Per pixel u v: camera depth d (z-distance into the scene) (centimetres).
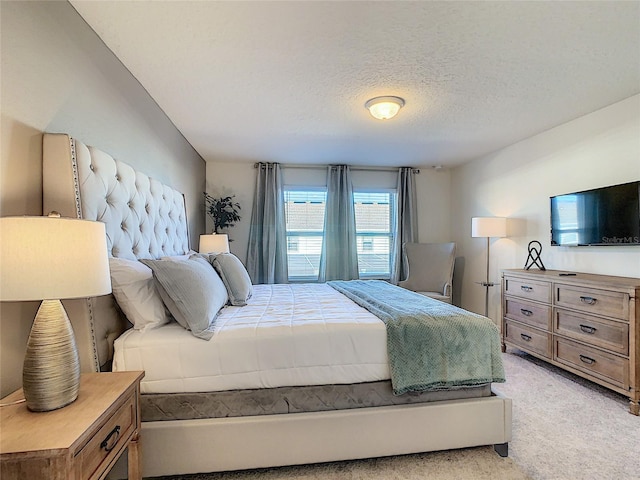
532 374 291
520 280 326
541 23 172
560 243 323
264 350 164
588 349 253
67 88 159
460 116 304
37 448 85
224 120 313
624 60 208
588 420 215
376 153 439
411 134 357
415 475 165
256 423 160
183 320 171
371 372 172
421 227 536
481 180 457
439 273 463
